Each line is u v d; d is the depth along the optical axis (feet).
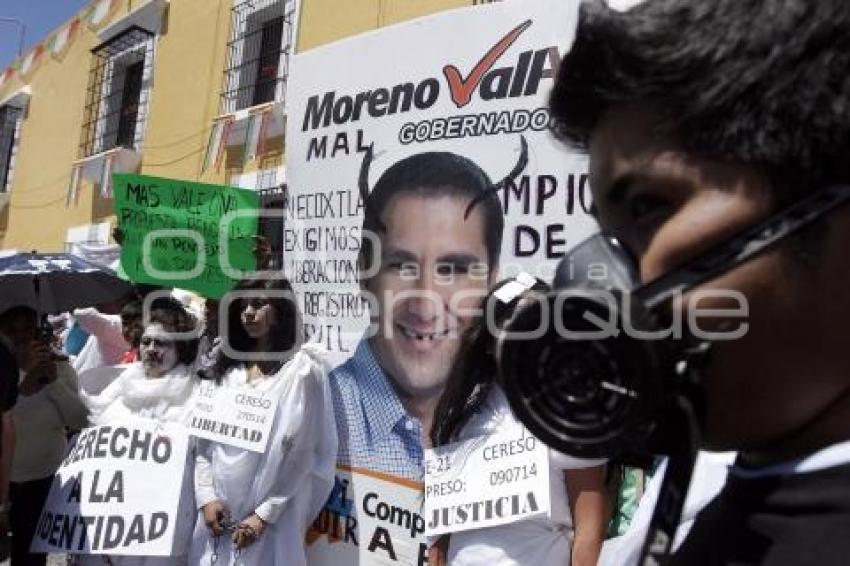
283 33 18.97
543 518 6.45
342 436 9.25
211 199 12.74
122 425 9.91
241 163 20.20
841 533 1.62
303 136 9.95
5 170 34.30
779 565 1.68
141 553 9.37
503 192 8.11
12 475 11.69
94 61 28.45
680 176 1.67
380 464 8.91
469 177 8.36
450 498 6.82
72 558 10.62
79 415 12.23
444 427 7.03
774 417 1.73
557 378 1.73
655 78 1.65
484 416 6.90
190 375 10.32
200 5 22.68
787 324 1.64
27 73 34.24
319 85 9.82
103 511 9.52
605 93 1.75
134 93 26.07
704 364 1.67
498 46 8.22
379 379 8.98
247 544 8.92
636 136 1.73
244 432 9.01
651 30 1.67
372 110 9.21
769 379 1.69
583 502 6.22
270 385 9.14
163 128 23.54
